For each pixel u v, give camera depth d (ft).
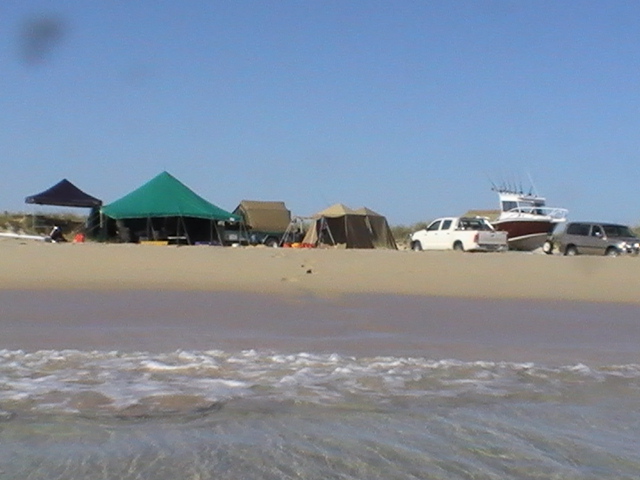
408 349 24.61
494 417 17.16
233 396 18.38
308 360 22.41
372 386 19.63
